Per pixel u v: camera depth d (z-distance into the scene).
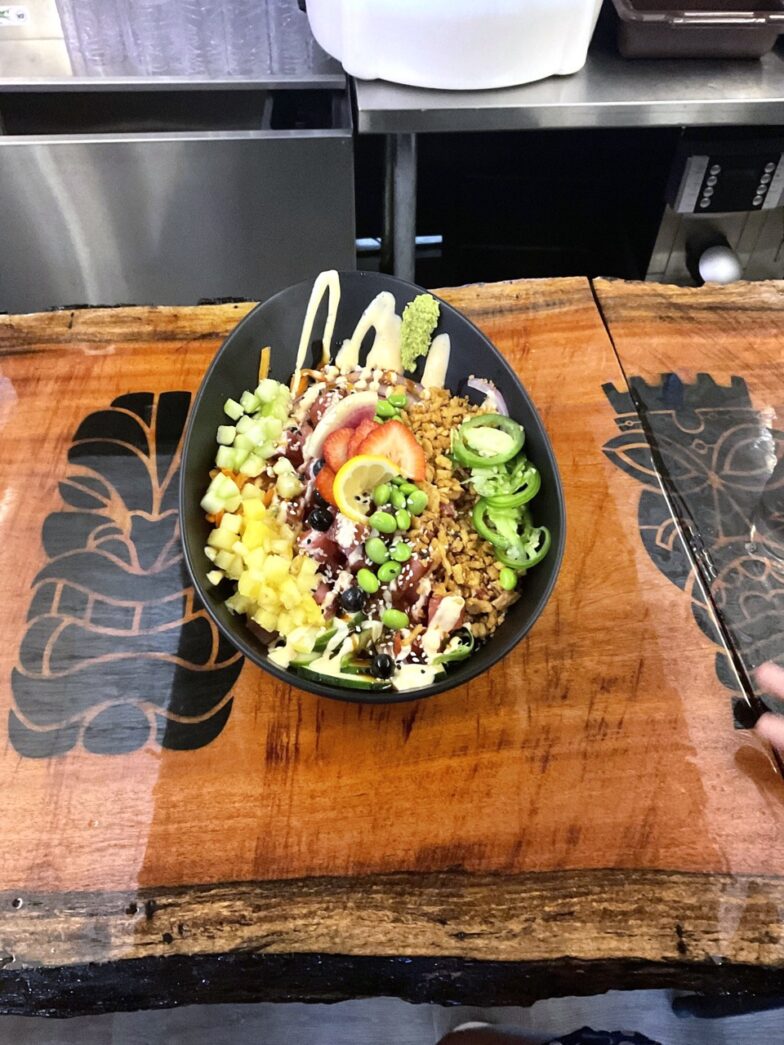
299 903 0.38
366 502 0.48
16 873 0.39
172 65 0.82
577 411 0.59
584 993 0.38
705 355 0.62
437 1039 0.57
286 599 0.45
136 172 0.77
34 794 0.41
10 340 0.62
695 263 0.91
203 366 0.61
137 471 0.54
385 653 0.44
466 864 0.40
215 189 0.79
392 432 0.49
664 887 0.39
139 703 0.45
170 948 0.37
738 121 0.74
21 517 0.52
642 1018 0.57
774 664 0.47
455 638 0.45
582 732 0.44
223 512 0.48
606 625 0.48
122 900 0.38
